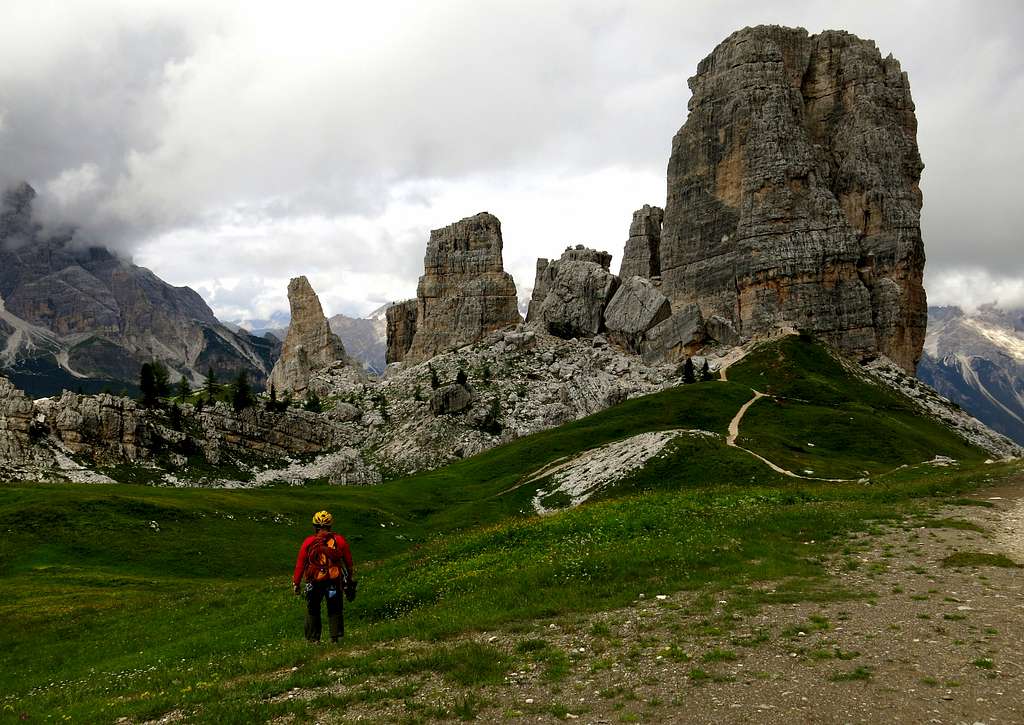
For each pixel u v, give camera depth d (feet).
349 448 566.36
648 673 55.31
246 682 65.26
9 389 364.99
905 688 48.24
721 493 145.79
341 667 65.62
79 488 290.76
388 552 276.41
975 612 65.21
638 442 352.49
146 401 442.09
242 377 515.50
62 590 180.04
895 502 138.21
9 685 101.91
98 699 72.90
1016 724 42.06
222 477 415.23
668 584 83.71
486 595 88.99
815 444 416.46
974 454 488.85
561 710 48.80
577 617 75.15
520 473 415.44
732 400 509.35
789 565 89.30
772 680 51.42
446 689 55.88
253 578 228.22
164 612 137.18
